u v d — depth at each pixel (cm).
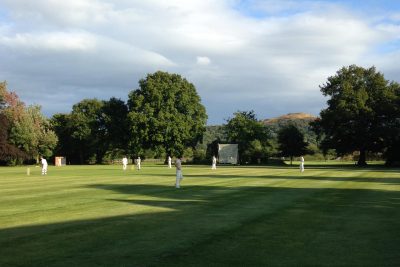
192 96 9762
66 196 2253
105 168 6831
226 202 1950
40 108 10050
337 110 7606
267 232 1249
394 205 1814
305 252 1020
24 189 2702
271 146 10075
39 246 1086
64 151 11125
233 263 927
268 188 2652
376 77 7862
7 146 8081
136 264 920
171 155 9412
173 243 1112
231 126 10062
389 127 7356
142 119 9125
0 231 1284
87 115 10925
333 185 2833
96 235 1216
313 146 11106
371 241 1134
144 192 2444
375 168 5975
